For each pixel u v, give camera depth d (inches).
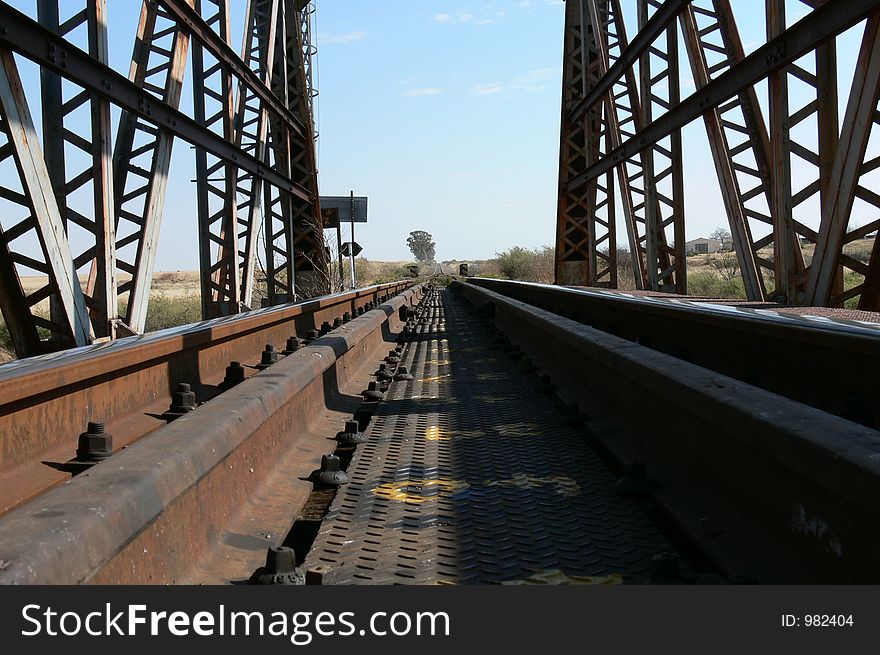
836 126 373.4
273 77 890.7
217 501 138.9
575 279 1007.0
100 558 86.5
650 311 402.3
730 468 148.6
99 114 355.6
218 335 336.5
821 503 113.5
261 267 823.7
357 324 410.3
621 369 221.3
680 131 574.6
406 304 885.8
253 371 363.9
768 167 448.1
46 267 323.0
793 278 390.3
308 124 988.6
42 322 322.3
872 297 334.6
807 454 109.0
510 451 217.5
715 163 478.3
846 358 206.2
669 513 154.7
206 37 514.3
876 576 98.7
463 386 343.6
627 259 1494.8
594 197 935.0
